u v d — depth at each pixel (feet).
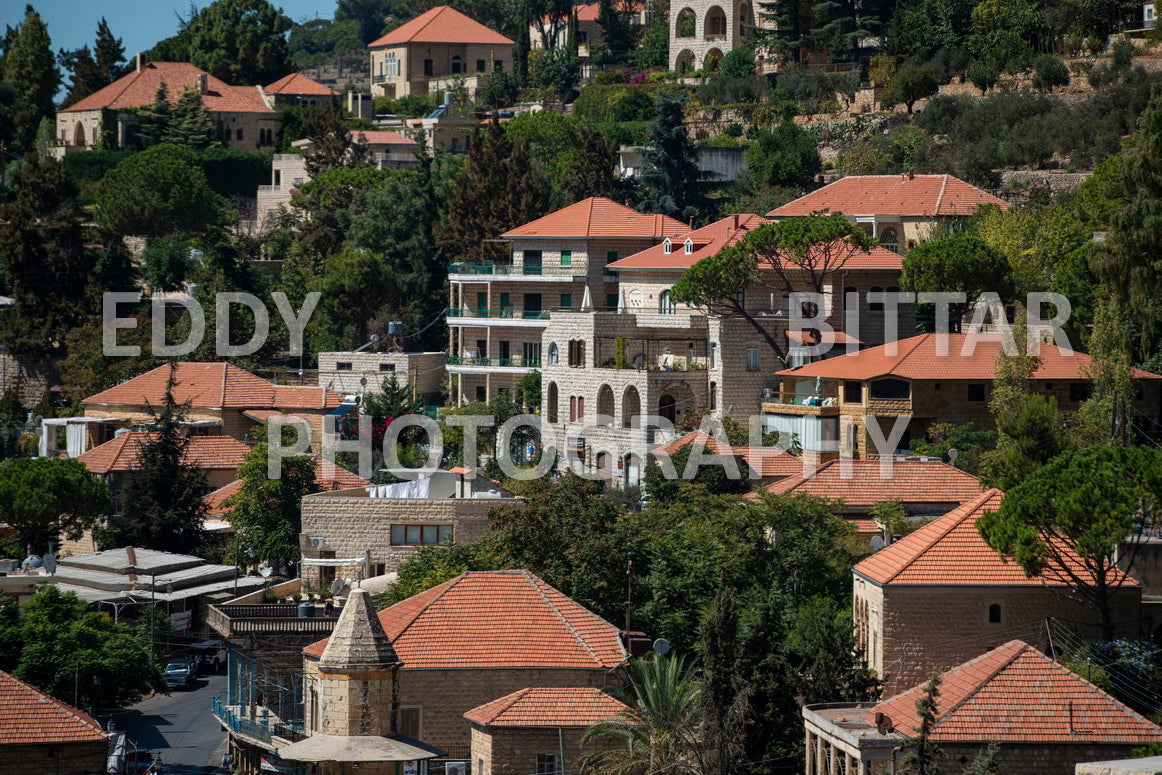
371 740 557.74
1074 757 640.99
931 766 590.55
